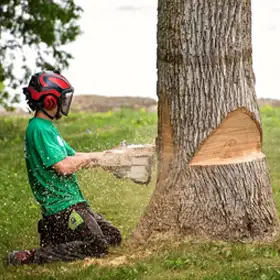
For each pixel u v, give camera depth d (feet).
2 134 178.19
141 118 185.06
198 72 57.41
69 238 58.08
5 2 182.50
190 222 57.21
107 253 58.23
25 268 56.24
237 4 57.41
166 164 58.75
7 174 108.99
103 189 86.74
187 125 57.82
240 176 57.41
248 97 58.44
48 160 57.06
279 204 75.00
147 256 54.80
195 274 49.34
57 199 57.93
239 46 57.77
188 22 57.21
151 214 58.80
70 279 51.16
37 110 58.75
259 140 59.98
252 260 52.03
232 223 57.00
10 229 71.77
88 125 180.04
